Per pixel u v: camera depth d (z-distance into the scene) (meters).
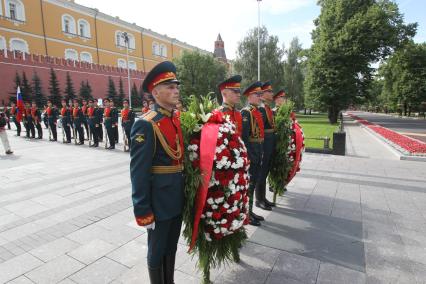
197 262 3.08
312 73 25.14
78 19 39.81
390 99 42.78
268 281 2.90
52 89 31.59
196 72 37.91
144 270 3.08
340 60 24.30
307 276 2.97
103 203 5.07
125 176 6.87
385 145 11.57
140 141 2.17
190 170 2.48
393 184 6.03
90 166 8.00
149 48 52.59
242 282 2.90
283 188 4.95
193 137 2.63
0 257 3.36
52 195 5.51
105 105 11.49
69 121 12.73
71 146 12.01
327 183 6.15
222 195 2.60
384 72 41.78
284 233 3.91
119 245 3.61
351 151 10.38
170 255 2.64
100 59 43.28
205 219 2.64
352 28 23.61
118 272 3.05
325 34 25.08
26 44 33.41
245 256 3.36
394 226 4.08
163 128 2.29
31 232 3.98
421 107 38.84
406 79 37.56
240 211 2.72
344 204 4.94
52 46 36.31
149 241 2.47
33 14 34.06
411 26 25.92
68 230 4.03
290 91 39.62
